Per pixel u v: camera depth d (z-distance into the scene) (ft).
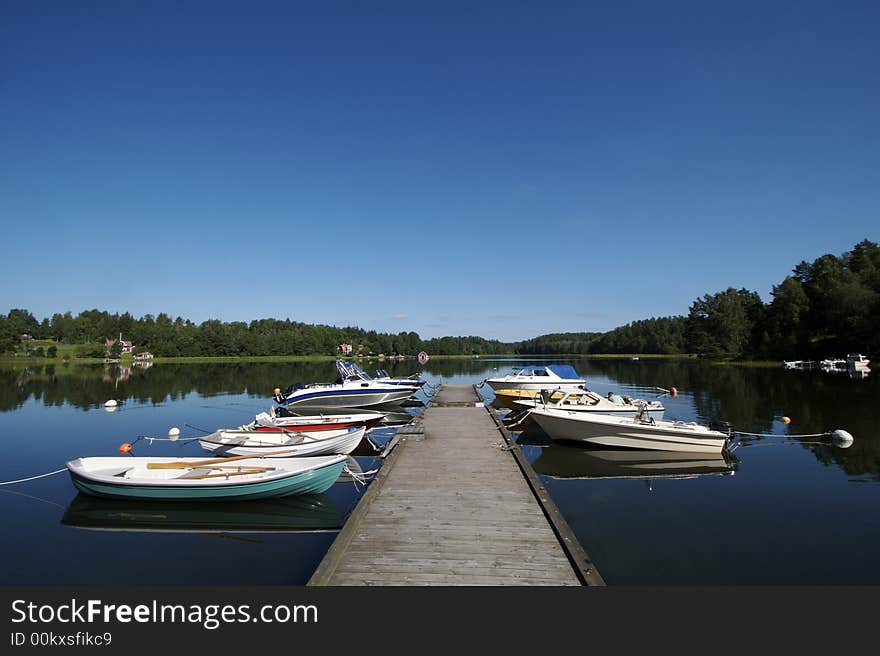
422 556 17.42
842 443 42.75
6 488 31.14
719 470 34.94
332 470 28.84
